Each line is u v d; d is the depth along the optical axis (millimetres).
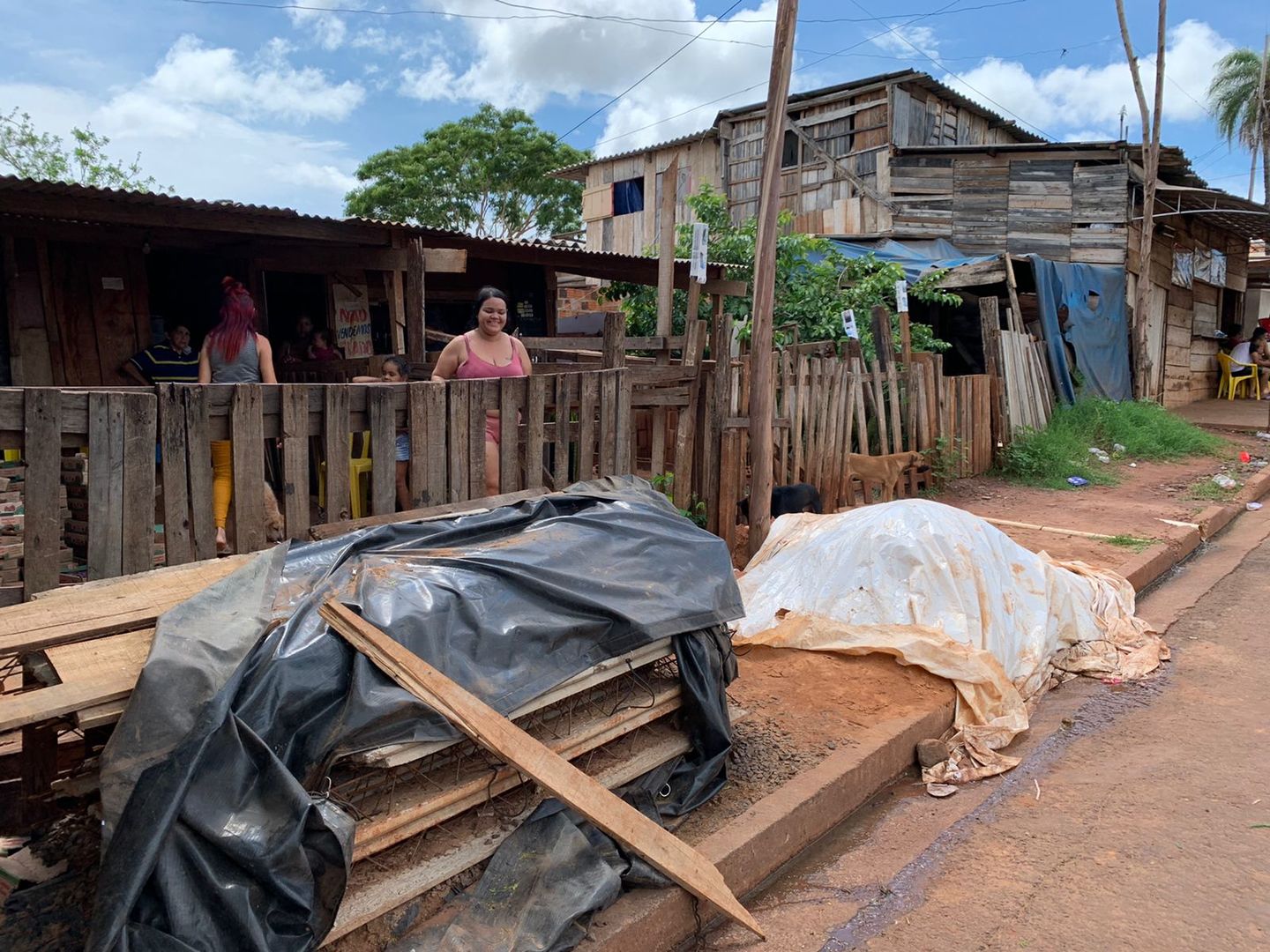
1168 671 5223
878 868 3412
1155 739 4281
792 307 11516
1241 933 2742
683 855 2941
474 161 29125
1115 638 5570
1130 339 15516
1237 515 9547
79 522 3658
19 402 3127
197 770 2197
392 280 8570
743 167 18172
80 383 8523
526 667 2887
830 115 16891
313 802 2277
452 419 4395
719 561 3607
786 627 5059
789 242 11484
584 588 3125
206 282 9836
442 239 8766
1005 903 3057
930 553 4973
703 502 6754
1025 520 8633
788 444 7766
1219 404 19016
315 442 6262
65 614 2574
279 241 8883
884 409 9305
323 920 2287
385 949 2539
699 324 6531
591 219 21250
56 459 3229
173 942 2076
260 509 3758
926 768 4168
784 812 3480
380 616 2697
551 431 4957
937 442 9914
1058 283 13633
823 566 5293
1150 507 9289
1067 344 13953
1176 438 12922
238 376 5641
